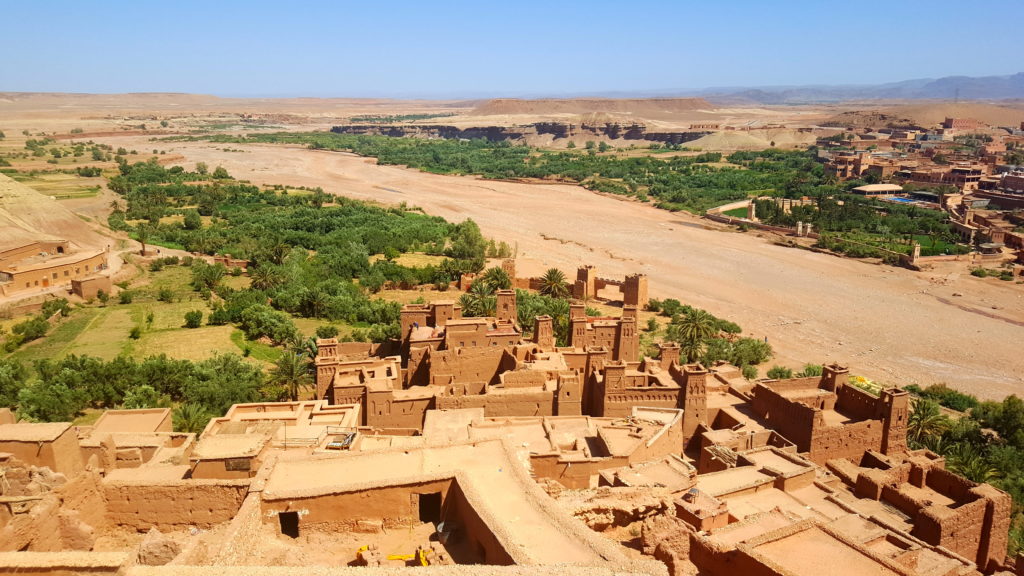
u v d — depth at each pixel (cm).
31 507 3306
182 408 7250
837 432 6888
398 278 15875
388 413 7112
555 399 7231
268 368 10406
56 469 4094
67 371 8612
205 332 12006
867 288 17862
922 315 15900
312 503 3450
